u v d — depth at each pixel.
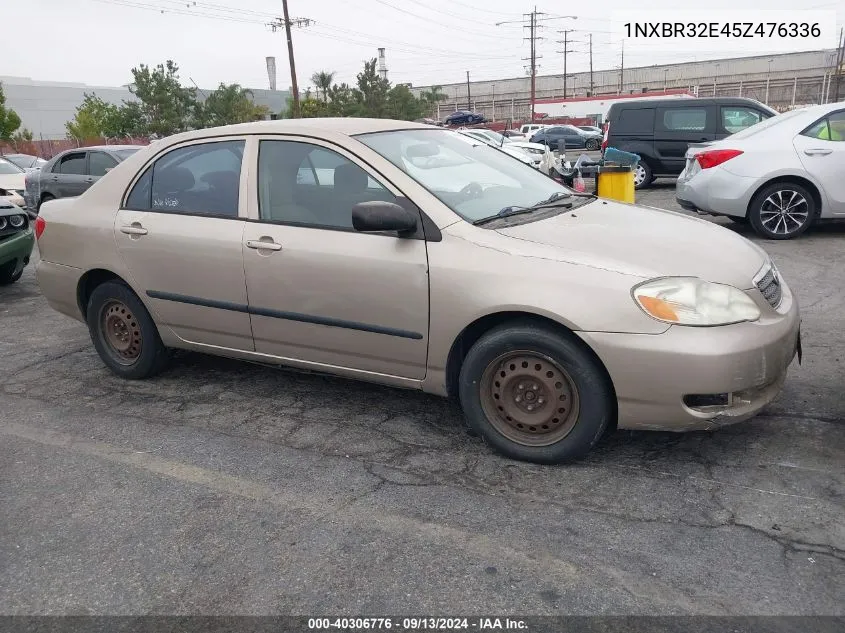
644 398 3.04
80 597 2.60
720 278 3.09
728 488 3.07
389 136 3.97
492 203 3.69
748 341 2.99
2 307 7.10
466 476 3.30
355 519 3.00
